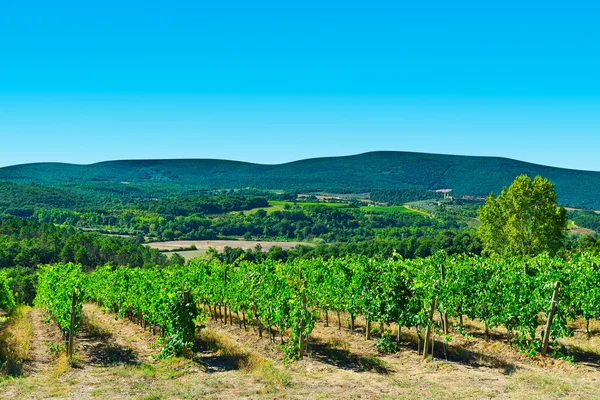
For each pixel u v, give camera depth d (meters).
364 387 13.00
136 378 14.23
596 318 18.12
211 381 13.60
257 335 21.62
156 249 128.88
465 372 14.43
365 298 18.64
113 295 28.97
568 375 13.93
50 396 12.27
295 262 27.44
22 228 116.75
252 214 198.62
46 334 23.12
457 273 19.44
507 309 17.06
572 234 125.81
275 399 11.96
